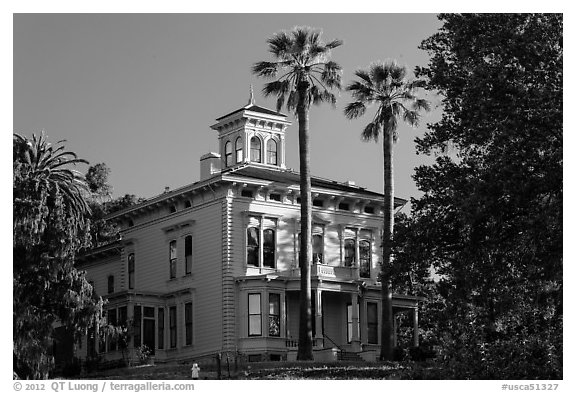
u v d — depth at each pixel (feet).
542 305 121.60
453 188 123.54
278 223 218.38
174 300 219.61
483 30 124.98
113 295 218.38
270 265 215.72
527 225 116.16
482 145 125.08
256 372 169.99
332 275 216.74
